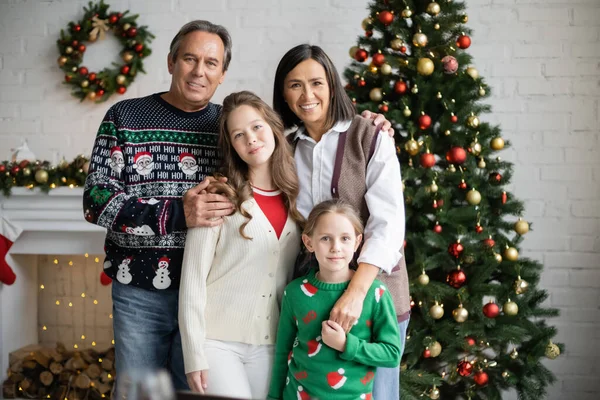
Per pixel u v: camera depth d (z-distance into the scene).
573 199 2.90
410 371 2.28
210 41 1.78
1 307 3.09
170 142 1.79
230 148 1.68
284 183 1.68
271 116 1.67
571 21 2.86
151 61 3.12
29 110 3.22
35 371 3.14
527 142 2.91
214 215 1.60
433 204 2.32
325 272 1.57
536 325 2.46
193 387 1.56
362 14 2.97
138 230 1.67
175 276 1.76
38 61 3.20
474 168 2.39
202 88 1.78
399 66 2.39
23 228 2.94
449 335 2.29
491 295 2.34
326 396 1.51
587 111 2.87
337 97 1.73
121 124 1.77
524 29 2.88
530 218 2.93
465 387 2.48
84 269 3.30
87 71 3.12
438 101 2.38
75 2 3.17
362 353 1.48
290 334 1.61
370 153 1.71
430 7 2.33
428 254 2.37
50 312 3.33
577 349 2.92
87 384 3.09
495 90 2.91
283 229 1.66
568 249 2.91
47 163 2.96
